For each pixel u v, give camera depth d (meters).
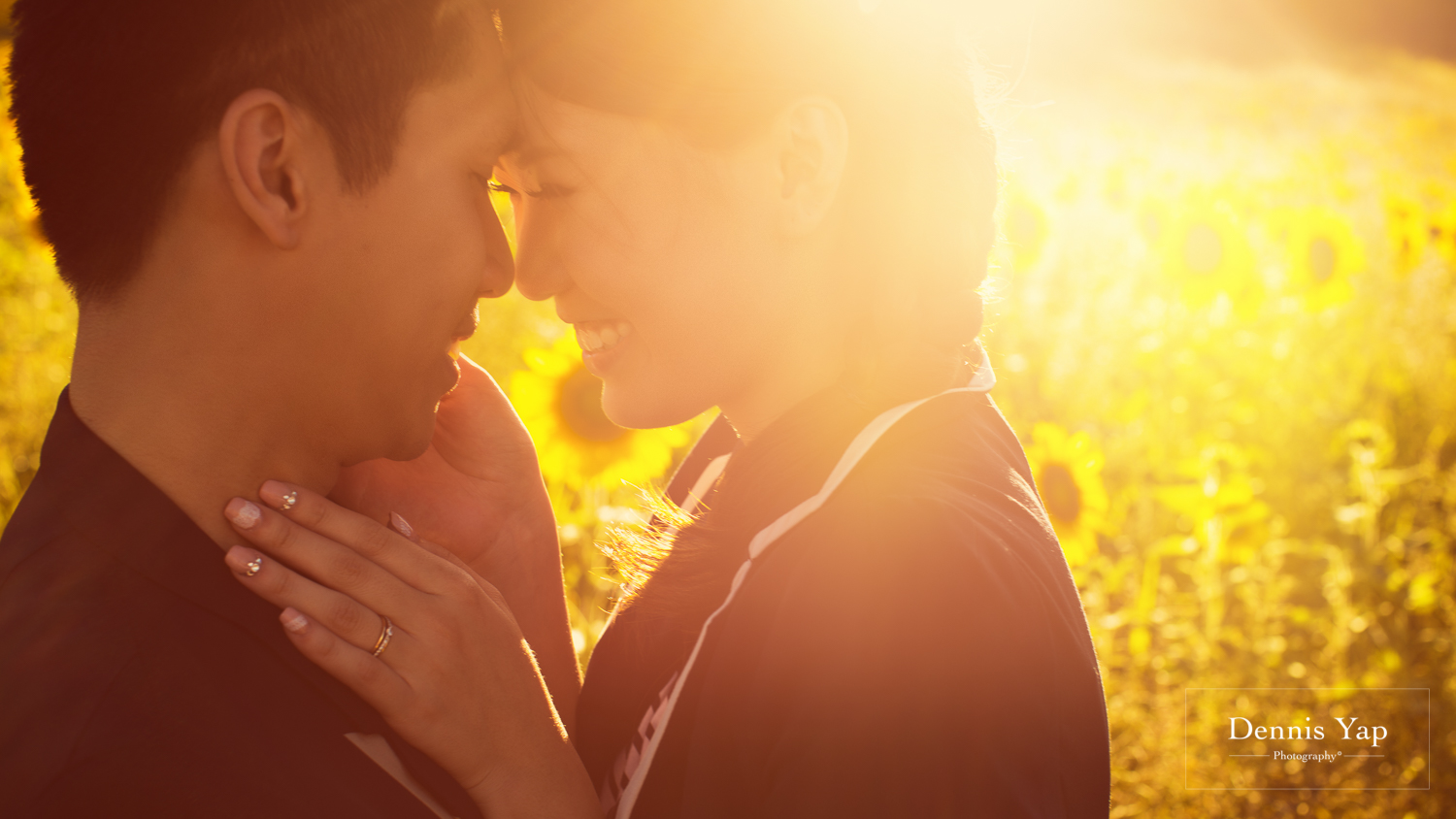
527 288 0.83
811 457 0.82
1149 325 3.55
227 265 0.71
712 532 0.86
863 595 0.73
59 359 2.87
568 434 1.69
